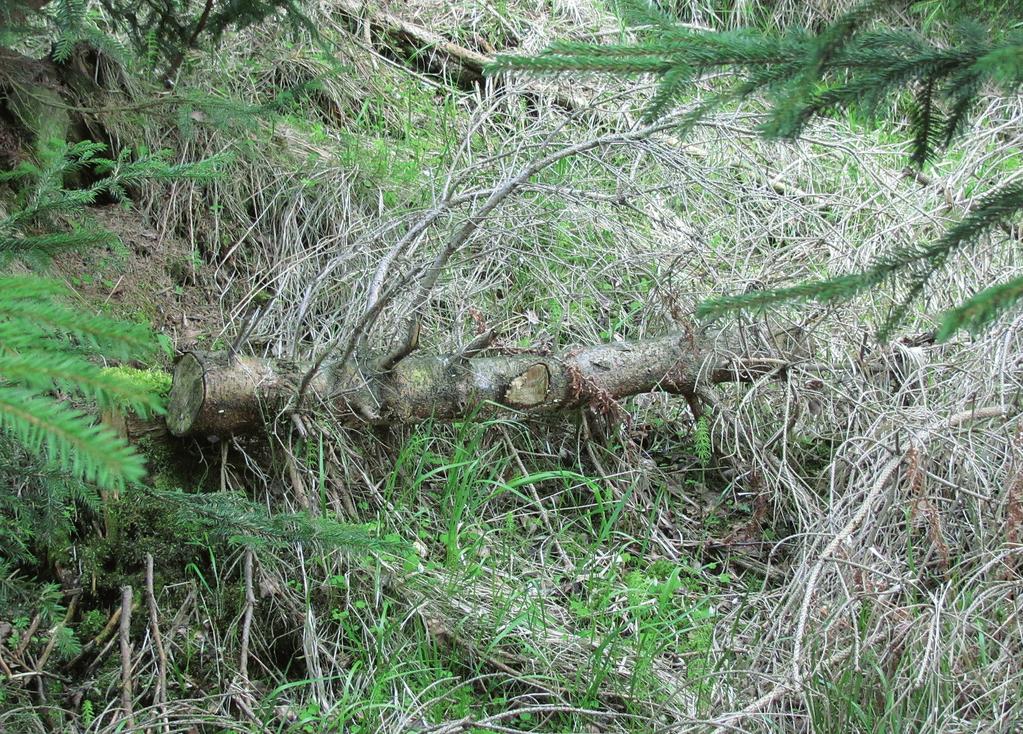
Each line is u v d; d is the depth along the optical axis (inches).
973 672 152.3
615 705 157.2
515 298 195.2
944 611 156.1
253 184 199.6
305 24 182.1
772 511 181.8
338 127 214.5
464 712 154.6
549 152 205.9
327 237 197.2
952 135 133.5
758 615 165.3
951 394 183.2
